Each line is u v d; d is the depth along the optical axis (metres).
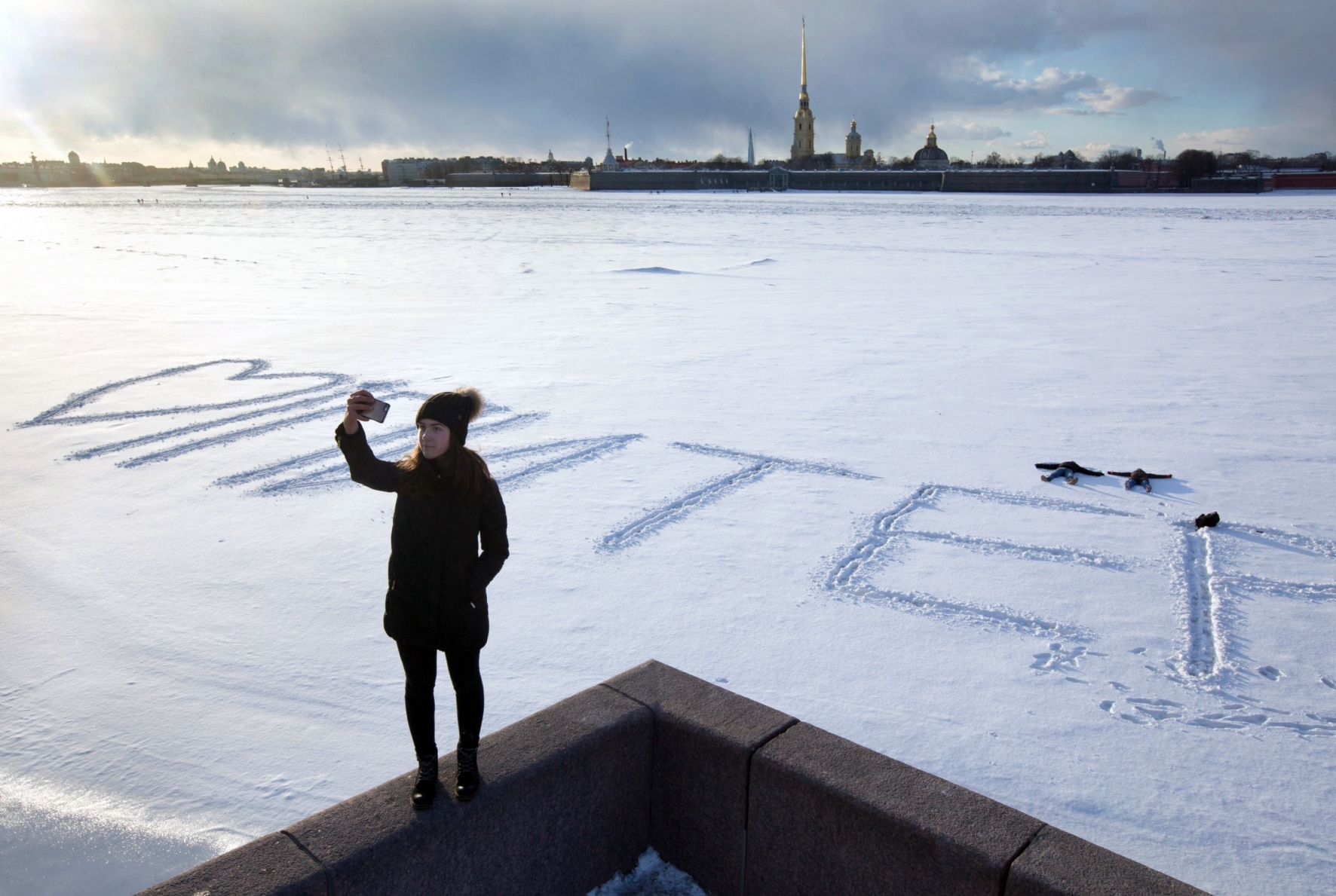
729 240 41.59
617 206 94.44
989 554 6.67
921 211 75.94
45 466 8.81
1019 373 12.92
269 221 64.69
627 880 3.14
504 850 2.73
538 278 25.33
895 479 8.31
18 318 17.78
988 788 4.03
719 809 2.97
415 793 2.61
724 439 9.57
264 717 4.67
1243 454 9.12
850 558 6.58
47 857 3.72
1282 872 3.54
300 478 8.41
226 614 5.77
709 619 5.66
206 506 7.70
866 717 4.57
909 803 2.58
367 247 37.84
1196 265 28.94
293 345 14.92
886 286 23.48
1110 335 16.14
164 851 3.75
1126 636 5.45
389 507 7.69
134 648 5.37
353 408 2.66
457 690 2.81
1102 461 8.87
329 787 4.11
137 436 9.78
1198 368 13.20
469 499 2.76
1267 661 5.16
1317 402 11.22
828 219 61.94
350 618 5.73
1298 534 7.01
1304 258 31.08
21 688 4.95
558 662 5.14
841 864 2.68
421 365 13.31
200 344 15.04
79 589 6.14
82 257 32.69
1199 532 7.05
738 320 17.80
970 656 5.20
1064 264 29.48
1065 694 4.81
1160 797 3.98
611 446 9.34
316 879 2.30
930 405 11.04
